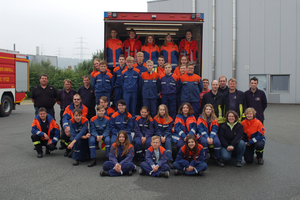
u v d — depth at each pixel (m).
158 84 6.14
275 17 17.42
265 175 4.58
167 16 6.53
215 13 18.31
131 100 6.14
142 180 4.32
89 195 3.64
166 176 4.48
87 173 4.67
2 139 7.44
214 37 18.34
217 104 5.91
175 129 5.39
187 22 6.54
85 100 6.68
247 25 17.92
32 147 6.57
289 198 3.57
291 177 4.46
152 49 7.18
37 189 3.85
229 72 18.27
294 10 17.09
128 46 7.42
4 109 12.51
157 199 3.52
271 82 17.98
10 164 5.15
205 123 5.43
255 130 5.28
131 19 6.51
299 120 10.88
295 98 17.45
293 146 6.71
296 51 17.22
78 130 5.42
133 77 6.09
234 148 5.27
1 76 12.13
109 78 6.27
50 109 6.83
